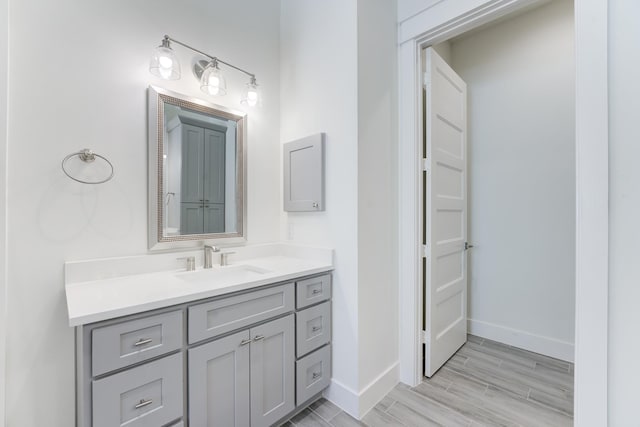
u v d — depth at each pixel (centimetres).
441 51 263
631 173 107
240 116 187
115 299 104
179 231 160
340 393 167
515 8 152
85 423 90
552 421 156
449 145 219
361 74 163
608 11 111
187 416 112
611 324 111
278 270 156
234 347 126
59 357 123
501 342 252
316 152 180
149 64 147
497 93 254
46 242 121
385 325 182
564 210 224
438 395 179
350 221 165
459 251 237
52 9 122
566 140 223
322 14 181
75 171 128
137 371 99
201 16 171
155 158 150
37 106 119
